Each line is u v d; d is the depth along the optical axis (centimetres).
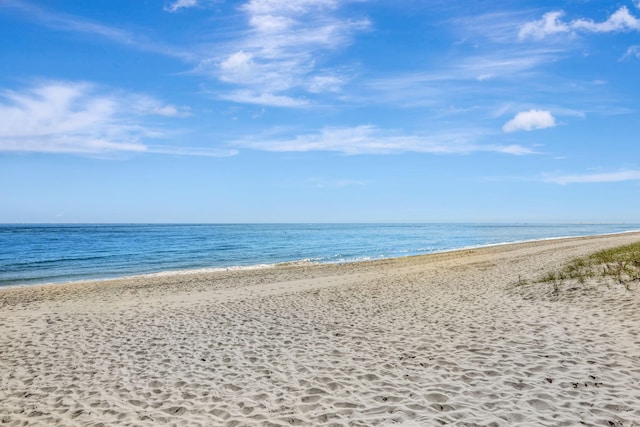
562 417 461
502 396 527
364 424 473
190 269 2689
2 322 1105
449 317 994
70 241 5894
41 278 2319
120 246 4872
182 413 526
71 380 659
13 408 559
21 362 758
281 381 624
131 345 856
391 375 625
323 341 834
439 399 530
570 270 1523
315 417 498
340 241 6066
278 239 6675
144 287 1795
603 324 824
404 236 7919
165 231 11062
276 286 1739
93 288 1792
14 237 7050
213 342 859
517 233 9300
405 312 1090
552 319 896
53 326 1048
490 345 743
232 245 5091
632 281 1143
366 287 1606
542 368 613
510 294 1242
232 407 539
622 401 491
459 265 2302
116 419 515
